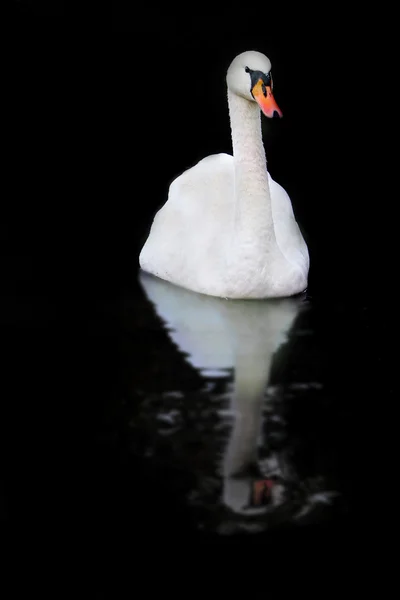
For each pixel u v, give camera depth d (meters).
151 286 13.28
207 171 14.05
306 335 11.40
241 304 12.52
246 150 12.42
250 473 8.32
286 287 12.72
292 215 14.06
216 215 13.34
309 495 8.04
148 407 9.48
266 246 12.55
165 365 10.48
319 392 9.82
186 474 8.32
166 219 13.96
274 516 7.76
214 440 8.84
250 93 12.06
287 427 9.09
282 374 10.27
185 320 11.89
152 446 8.74
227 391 9.82
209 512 7.80
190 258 13.14
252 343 11.12
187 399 9.67
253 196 12.45
